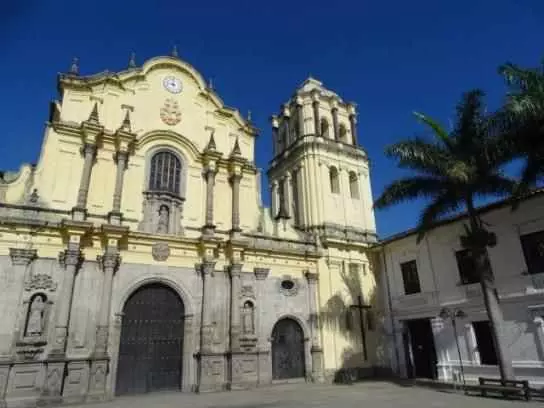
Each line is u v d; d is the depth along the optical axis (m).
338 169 34.22
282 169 36.94
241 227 27.83
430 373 27.12
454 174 18.05
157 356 22.53
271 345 25.98
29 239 20.59
